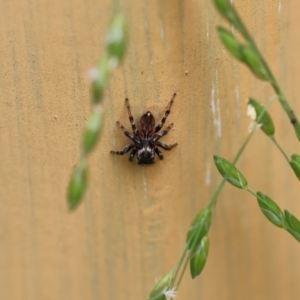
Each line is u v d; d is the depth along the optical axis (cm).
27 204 15
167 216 15
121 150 15
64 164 15
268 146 15
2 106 15
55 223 15
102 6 14
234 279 16
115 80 15
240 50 13
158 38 14
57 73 14
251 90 15
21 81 14
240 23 13
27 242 15
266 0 15
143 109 15
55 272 15
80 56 14
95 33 14
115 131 15
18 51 14
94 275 15
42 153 15
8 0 14
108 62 12
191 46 14
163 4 14
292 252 16
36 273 15
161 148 15
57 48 14
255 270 16
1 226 15
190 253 13
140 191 15
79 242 15
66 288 16
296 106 15
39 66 14
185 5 14
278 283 16
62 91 15
